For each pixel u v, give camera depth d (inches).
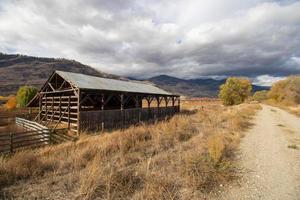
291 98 2134.6
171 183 209.2
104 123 602.5
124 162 265.6
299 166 277.1
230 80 2105.1
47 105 804.0
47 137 430.0
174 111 1055.6
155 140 373.7
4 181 211.3
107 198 178.9
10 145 365.1
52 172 241.8
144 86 964.0
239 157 309.4
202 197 184.9
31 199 181.3
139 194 187.5
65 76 618.2
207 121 653.9
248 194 193.6
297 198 188.1
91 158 284.0
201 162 251.1
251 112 1083.3
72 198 181.6
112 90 629.3
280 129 601.3
